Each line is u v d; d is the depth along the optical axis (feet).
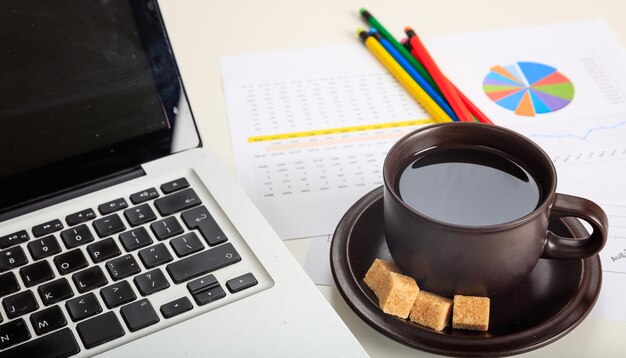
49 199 2.19
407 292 2.00
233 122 2.70
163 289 2.00
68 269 2.03
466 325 1.98
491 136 2.15
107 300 1.97
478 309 1.98
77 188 2.21
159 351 1.90
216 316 1.95
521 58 2.88
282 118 2.71
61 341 1.91
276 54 2.95
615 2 3.09
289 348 1.90
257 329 1.93
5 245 2.07
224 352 1.90
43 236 2.09
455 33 3.00
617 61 2.84
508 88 2.77
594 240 2.01
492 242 1.95
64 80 2.21
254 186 2.48
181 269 2.02
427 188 2.09
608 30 2.97
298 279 2.01
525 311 2.02
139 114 2.27
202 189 2.20
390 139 2.61
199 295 1.98
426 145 2.17
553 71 2.82
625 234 2.27
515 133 2.12
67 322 1.95
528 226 1.94
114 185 2.21
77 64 2.22
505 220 2.00
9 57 2.16
